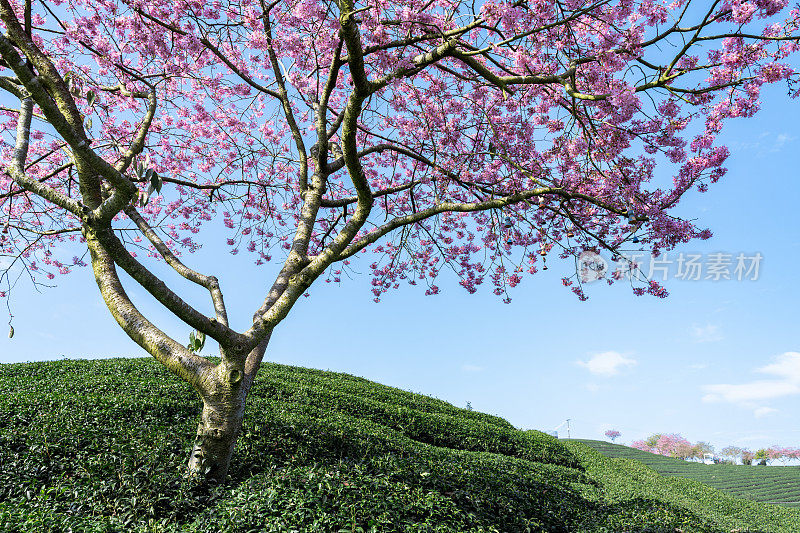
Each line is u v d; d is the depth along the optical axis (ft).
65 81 17.34
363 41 18.01
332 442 29.55
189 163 32.45
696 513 39.09
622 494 40.14
